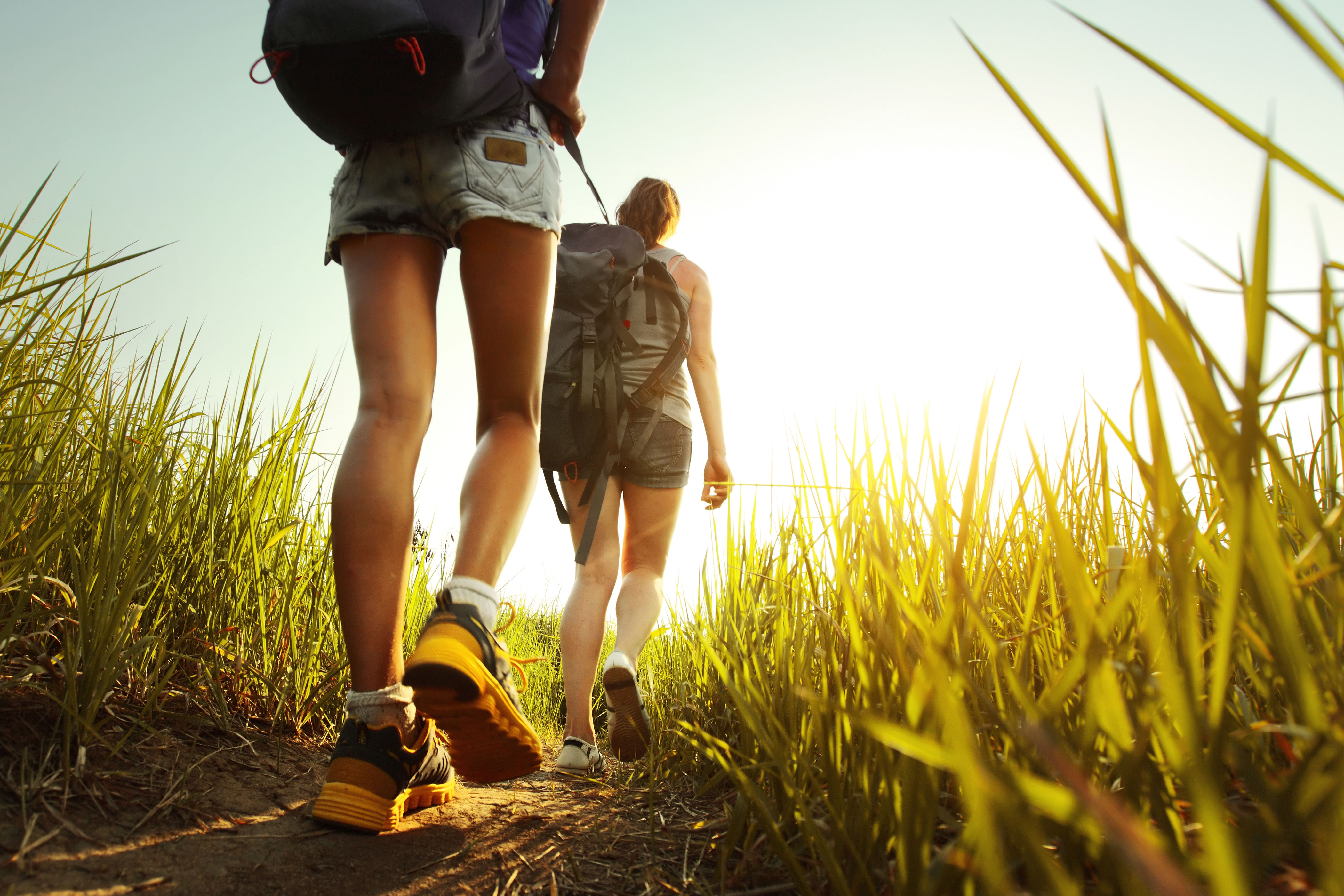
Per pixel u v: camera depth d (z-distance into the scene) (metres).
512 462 1.48
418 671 1.19
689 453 2.66
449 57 1.38
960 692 0.78
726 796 1.69
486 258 1.52
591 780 2.08
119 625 1.40
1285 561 0.71
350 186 1.56
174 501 1.96
